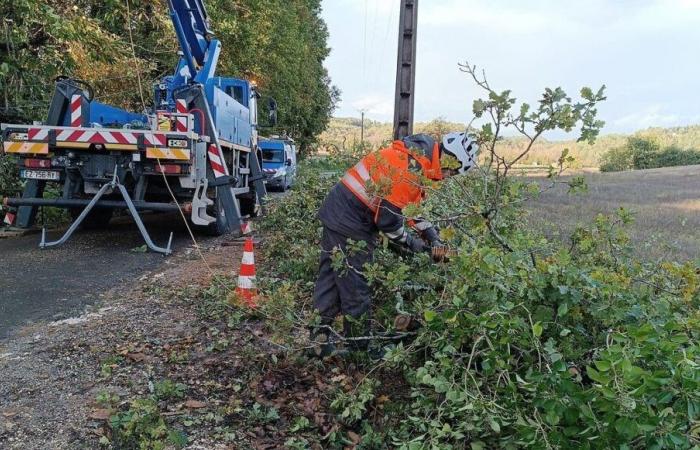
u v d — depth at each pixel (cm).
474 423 276
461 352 311
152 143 762
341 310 409
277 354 412
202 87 866
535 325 264
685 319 307
